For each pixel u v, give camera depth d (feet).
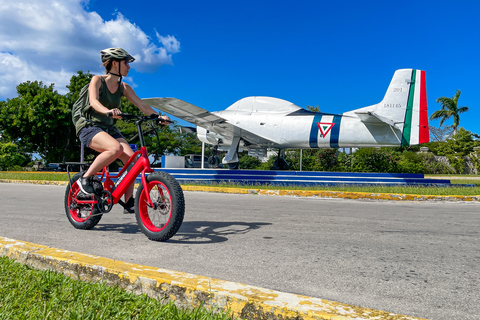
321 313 4.08
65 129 88.33
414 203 20.34
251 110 40.65
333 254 7.95
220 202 19.15
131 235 9.83
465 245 9.04
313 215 14.42
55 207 16.15
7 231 10.25
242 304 4.50
